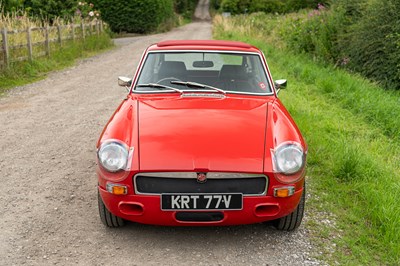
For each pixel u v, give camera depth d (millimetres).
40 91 10570
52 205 4344
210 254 3492
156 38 33188
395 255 3486
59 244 3619
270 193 3377
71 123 7520
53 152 5980
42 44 15461
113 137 3545
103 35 23438
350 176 5055
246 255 3482
